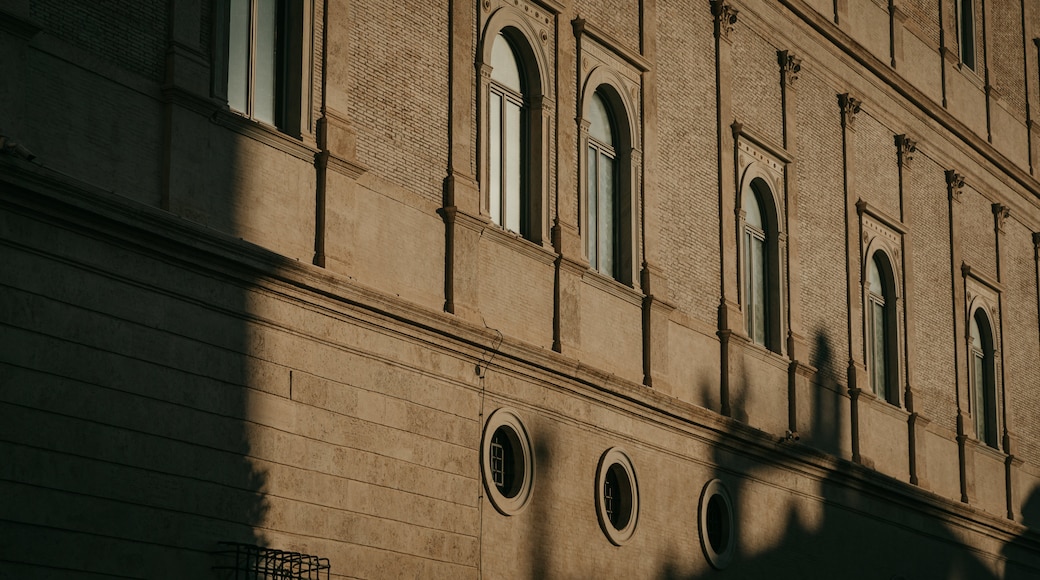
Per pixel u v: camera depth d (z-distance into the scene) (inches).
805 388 1216.2
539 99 977.5
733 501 1104.2
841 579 1226.6
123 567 674.8
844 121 1323.8
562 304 965.2
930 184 1467.8
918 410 1376.7
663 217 1079.6
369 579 793.6
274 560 733.9
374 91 848.3
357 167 819.4
